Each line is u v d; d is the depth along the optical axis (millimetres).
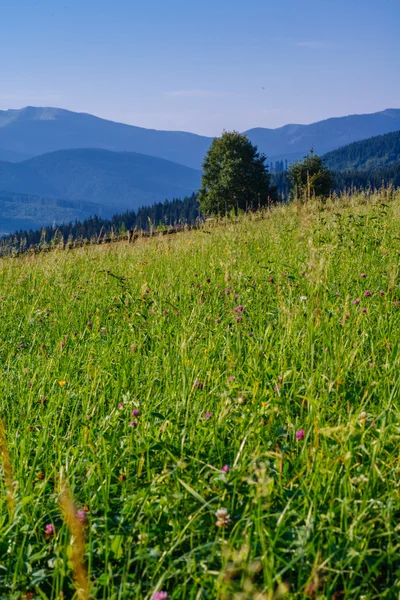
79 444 4160
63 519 3127
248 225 15836
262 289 7812
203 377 4941
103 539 3125
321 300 6359
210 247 12820
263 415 4133
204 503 3135
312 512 3088
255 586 2498
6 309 9125
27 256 14617
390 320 5797
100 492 3527
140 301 7941
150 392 4801
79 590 2471
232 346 5738
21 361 6273
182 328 6617
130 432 4230
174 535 3053
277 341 5527
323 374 4586
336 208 15508
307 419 3895
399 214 13148
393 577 2787
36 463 3951
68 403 4855
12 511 3166
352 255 9227
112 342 6398
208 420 4254
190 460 3758
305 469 3514
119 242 16953
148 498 3340
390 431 3709
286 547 2916
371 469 3254
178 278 9945
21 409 4840
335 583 2576
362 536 2934
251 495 3100
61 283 10445
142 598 2658
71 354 6262
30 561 3000
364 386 4559
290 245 11328
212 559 2787
